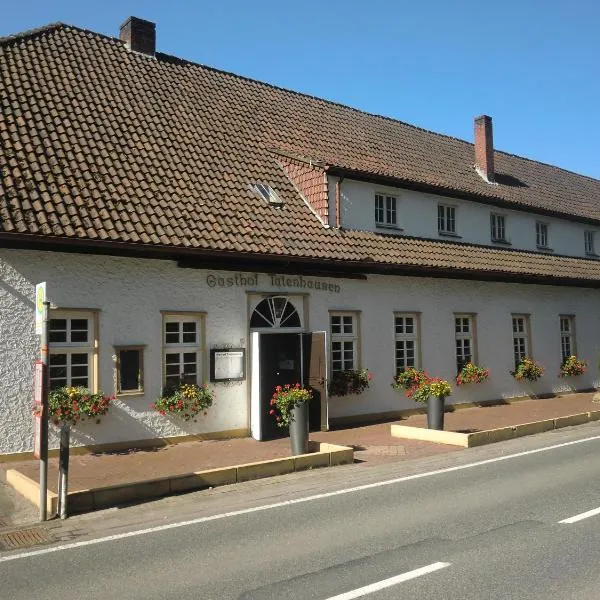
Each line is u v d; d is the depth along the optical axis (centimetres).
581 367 2150
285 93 1978
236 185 1441
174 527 692
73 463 1023
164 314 1198
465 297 1802
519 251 2070
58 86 1402
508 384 1916
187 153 1440
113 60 1623
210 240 1212
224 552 604
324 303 1452
